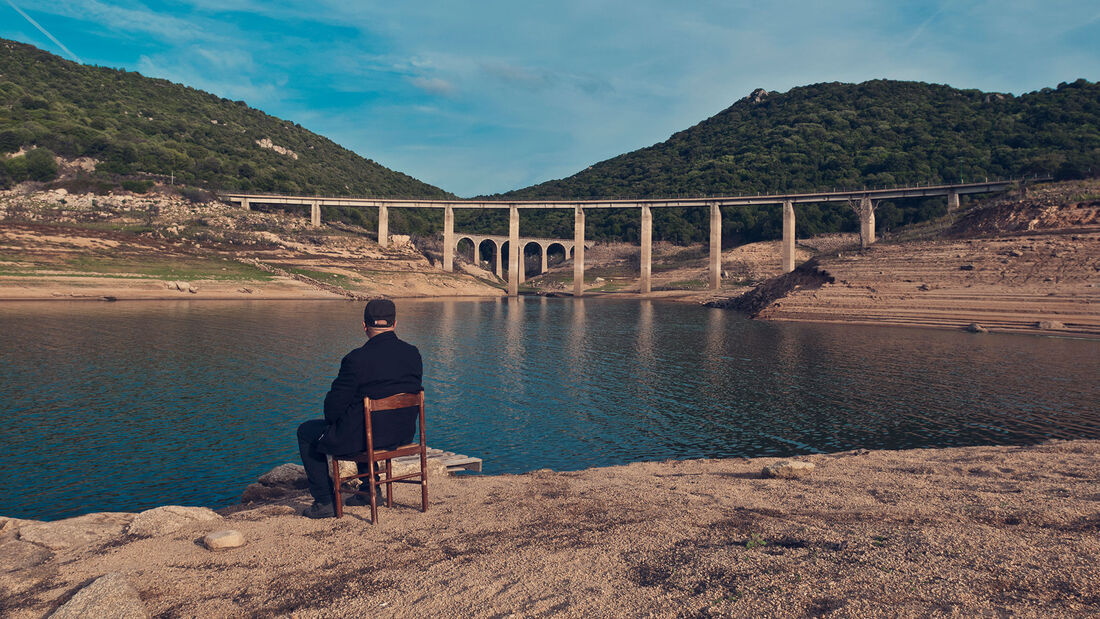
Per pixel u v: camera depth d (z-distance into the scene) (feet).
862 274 262.26
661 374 117.29
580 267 555.28
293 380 101.50
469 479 34.42
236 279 369.91
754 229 640.99
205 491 51.37
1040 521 20.44
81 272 310.86
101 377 100.32
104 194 472.85
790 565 16.25
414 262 537.24
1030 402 86.12
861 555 16.84
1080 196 255.70
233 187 591.78
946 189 449.06
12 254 307.99
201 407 81.51
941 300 217.15
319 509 23.68
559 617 13.82
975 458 39.78
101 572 17.60
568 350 154.81
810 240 595.88
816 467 37.76
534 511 24.41
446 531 21.48
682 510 24.06
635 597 14.76
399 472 35.94
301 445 23.98
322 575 17.25
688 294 499.92
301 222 543.39
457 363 131.44
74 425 71.46
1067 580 14.55
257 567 17.95
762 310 265.54
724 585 15.15
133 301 281.74
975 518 21.33
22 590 16.44
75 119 593.83
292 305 301.63
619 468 41.81
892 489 28.45
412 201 579.48
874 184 643.45
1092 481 28.96
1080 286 196.03
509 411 85.20
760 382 107.45
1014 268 222.69
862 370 117.80
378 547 19.75
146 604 15.28
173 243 402.72
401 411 22.77
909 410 82.28
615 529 21.18
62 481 53.26
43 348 128.77
